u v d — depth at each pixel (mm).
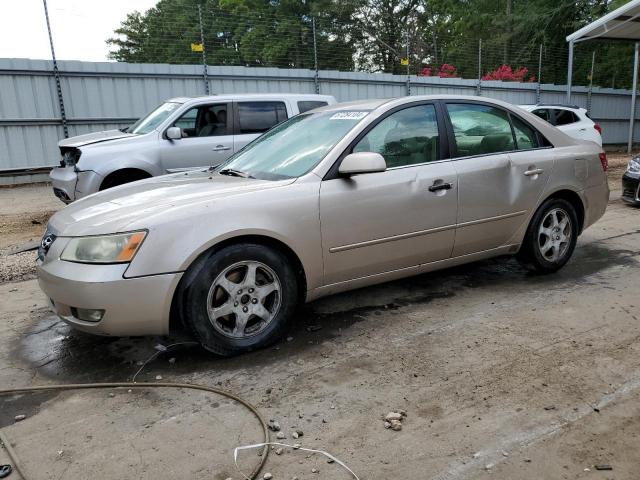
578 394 2979
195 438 2676
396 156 4125
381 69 26219
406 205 4039
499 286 4844
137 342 3855
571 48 17609
